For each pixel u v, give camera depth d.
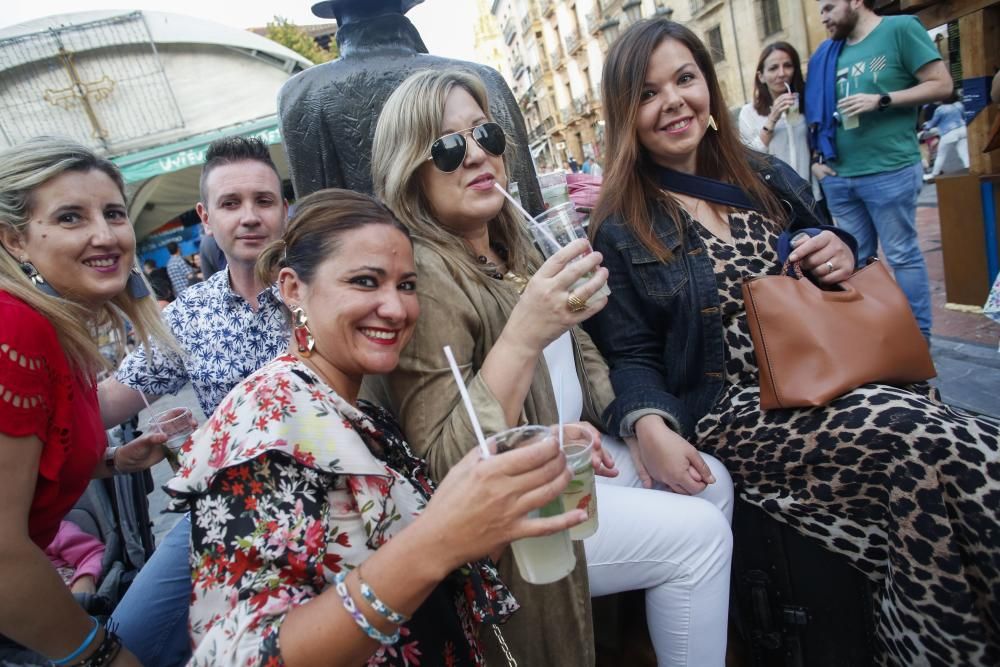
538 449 0.87
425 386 1.39
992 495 1.39
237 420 1.04
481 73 2.28
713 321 1.90
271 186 2.13
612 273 2.05
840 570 1.71
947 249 3.98
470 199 1.60
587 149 32.78
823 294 1.68
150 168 10.00
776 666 1.84
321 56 24.08
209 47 10.47
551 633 1.39
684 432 1.81
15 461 1.11
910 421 1.49
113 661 1.23
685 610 1.56
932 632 1.48
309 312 1.21
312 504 1.00
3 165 1.31
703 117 2.02
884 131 3.36
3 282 1.23
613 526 1.56
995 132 2.77
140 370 2.10
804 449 1.64
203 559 0.99
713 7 15.48
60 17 9.67
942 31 7.68
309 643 0.89
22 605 1.09
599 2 24.98
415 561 0.89
